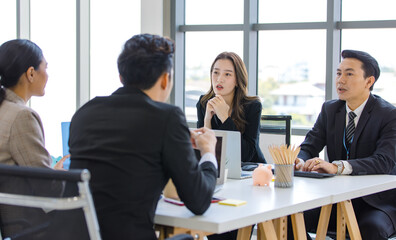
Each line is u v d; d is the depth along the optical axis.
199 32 4.77
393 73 3.99
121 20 5.01
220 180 2.25
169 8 4.74
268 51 4.49
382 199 2.69
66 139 3.61
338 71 2.91
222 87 3.15
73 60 5.22
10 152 1.96
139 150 1.57
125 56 1.66
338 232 2.46
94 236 1.35
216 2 4.67
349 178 2.54
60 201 1.32
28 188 1.43
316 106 4.29
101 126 1.62
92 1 5.16
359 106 2.89
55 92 5.33
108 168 1.56
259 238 2.13
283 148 2.26
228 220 1.62
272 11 4.45
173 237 1.57
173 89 4.77
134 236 1.54
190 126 4.79
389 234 2.53
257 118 3.13
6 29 5.58
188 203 1.63
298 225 2.08
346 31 4.20
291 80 4.39
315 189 2.22
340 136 2.93
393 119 2.79
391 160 2.70
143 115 1.60
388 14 4.02
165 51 1.68
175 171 1.58
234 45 4.61
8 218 1.58
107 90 5.13
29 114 1.99
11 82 2.08
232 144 2.52
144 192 1.57
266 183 2.32
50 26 5.36
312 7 4.27
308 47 4.30
